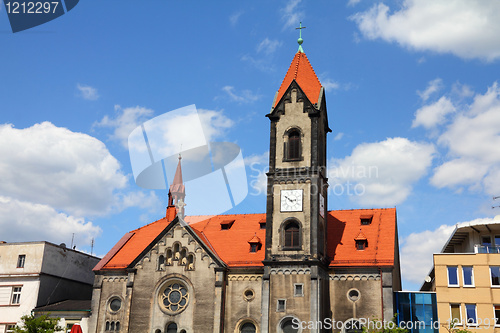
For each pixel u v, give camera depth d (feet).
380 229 238.27
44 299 261.65
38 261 264.52
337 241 237.04
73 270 281.95
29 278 262.06
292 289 214.48
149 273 233.96
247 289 226.38
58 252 274.36
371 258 224.53
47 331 215.31
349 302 220.64
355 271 223.71
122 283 240.53
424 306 219.82
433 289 270.87
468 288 215.51
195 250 232.12
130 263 238.48
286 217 223.51
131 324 229.04
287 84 244.22
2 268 268.00
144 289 232.53
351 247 232.53
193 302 225.76
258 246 237.45
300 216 222.48
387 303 215.92
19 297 261.03
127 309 230.48
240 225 255.29
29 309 256.52
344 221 246.88
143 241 257.34
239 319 223.30
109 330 234.79
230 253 237.66
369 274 222.07
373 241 232.53
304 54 254.06
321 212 228.84
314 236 218.59
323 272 221.87
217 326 220.23
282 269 217.36
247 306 224.33
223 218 263.49
